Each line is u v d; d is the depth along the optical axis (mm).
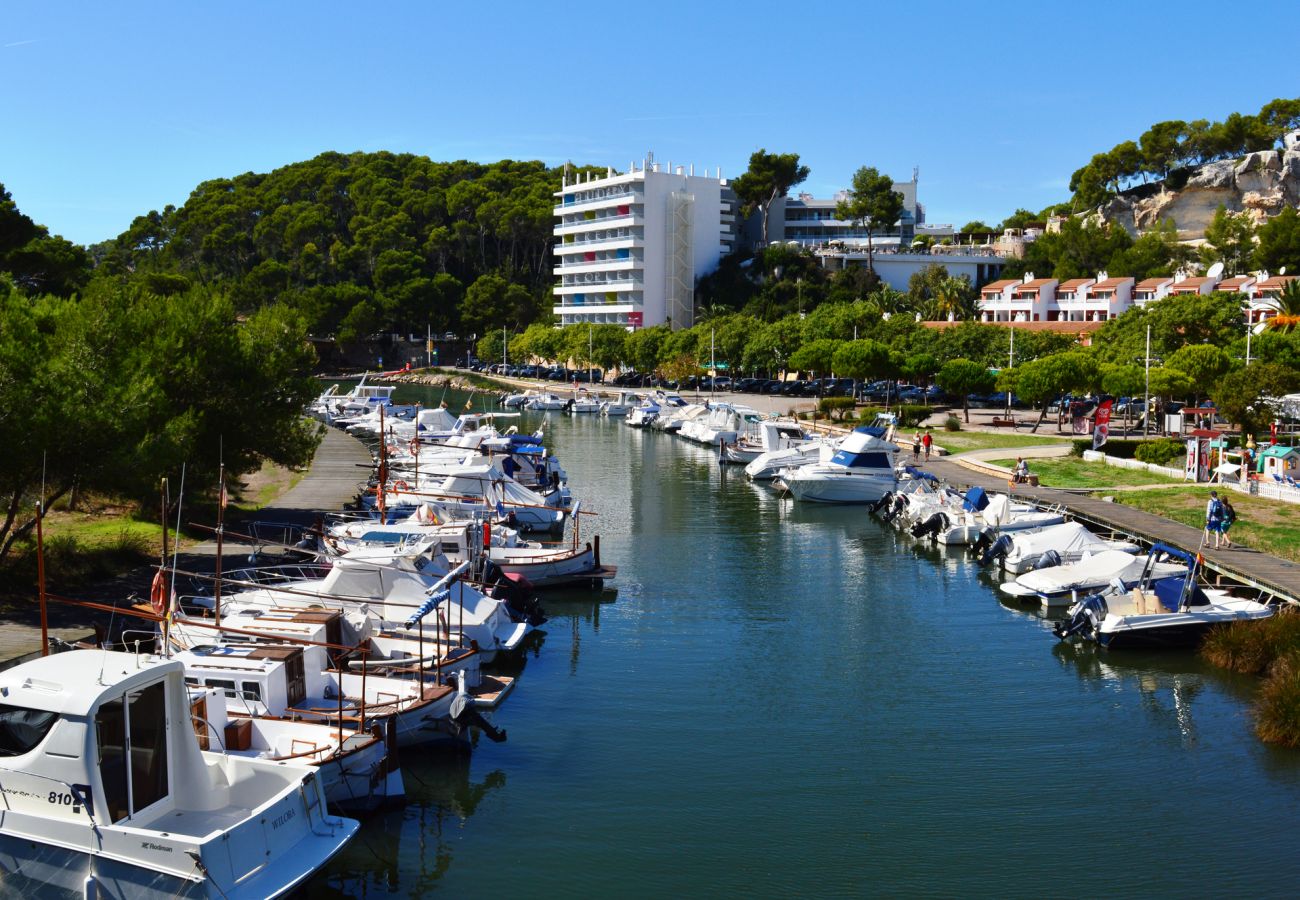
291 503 46344
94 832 15180
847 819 20781
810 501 55344
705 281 164625
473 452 52812
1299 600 30703
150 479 28797
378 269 169375
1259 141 184000
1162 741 24469
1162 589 31500
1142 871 18969
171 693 16516
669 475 66375
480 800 21344
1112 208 187750
